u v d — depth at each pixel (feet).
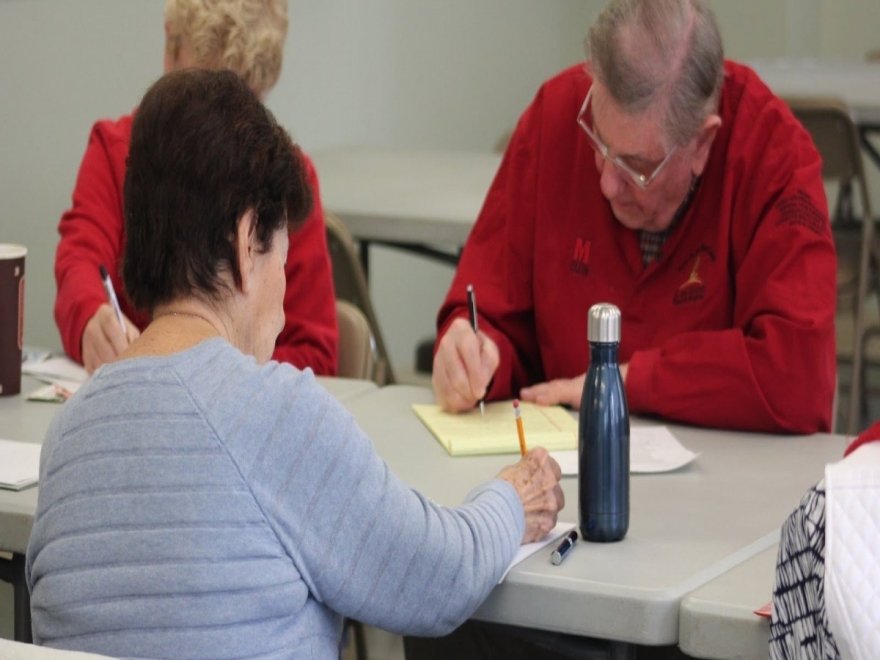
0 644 3.88
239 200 4.71
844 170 14.20
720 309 7.97
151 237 4.75
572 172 8.31
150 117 4.74
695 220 7.98
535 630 5.53
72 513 4.51
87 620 4.44
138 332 8.38
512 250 8.52
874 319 16.38
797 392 7.32
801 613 4.16
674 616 5.06
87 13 13.44
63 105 13.28
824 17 24.94
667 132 7.37
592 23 7.64
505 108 22.13
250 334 4.92
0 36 12.46
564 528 5.83
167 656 4.39
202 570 4.39
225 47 8.59
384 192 13.80
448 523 4.96
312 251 8.94
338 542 4.59
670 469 6.72
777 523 5.91
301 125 17.11
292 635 4.57
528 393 7.88
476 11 20.86
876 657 3.77
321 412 4.61
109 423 4.53
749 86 8.00
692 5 7.41
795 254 7.62
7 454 6.84
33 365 8.70
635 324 8.14
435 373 7.66
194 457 4.44
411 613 4.81
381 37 18.56
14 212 12.84
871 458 4.06
